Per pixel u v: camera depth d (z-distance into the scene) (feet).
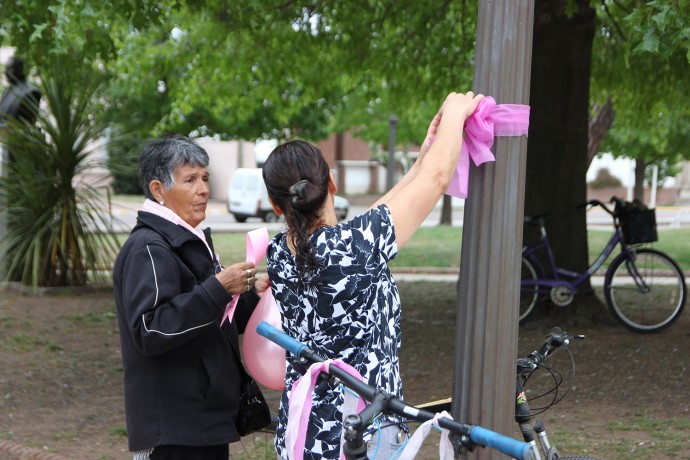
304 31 35.91
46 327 30.32
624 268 28.58
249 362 10.00
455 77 39.09
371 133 84.07
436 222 102.73
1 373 24.14
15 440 18.26
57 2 23.11
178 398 9.80
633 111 44.55
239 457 16.20
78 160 37.63
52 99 37.06
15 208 37.47
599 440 17.48
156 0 27.50
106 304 34.86
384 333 8.14
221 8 31.63
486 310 8.73
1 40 27.27
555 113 29.76
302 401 7.84
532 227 29.84
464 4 34.17
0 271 38.83
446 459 7.49
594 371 23.65
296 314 8.28
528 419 10.18
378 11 36.04
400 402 7.39
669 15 14.37
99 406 21.12
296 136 85.56
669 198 156.66
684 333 28.22
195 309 9.29
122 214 94.94
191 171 10.04
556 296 28.91
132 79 49.37
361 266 7.91
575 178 29.86
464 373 8.89
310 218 8.11
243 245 61.36
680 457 16.35
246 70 40.65
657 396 21.16
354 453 7.14
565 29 29.55
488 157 8.61
